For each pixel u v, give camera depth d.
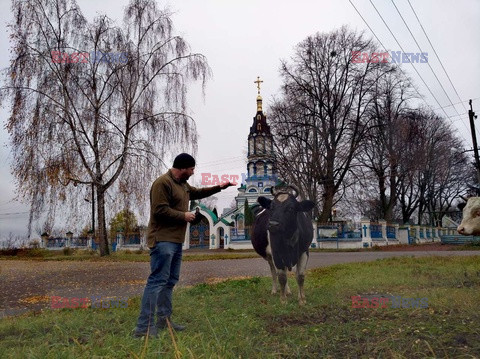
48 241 43.91
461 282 7.20
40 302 7.82
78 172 20.81
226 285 8.22
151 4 23.00
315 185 33.00
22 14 20.59
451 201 52.97
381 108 33.94
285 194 5.92
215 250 37.44
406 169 36.03
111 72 21.94
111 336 4.02
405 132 35.03
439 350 3.37
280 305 5.73
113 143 21.27
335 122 32.22
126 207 21.42
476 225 5.93
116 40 22.16
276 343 3.85
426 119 40.72
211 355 3.13
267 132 35.22
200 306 5.91
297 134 31.84
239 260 19.84
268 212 6.70
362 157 36.06
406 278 8.20
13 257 28.48
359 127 32.25
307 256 6.14
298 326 4.51
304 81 32.50
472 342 3.49
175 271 4.66
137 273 13.63
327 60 32.28
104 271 14.70
